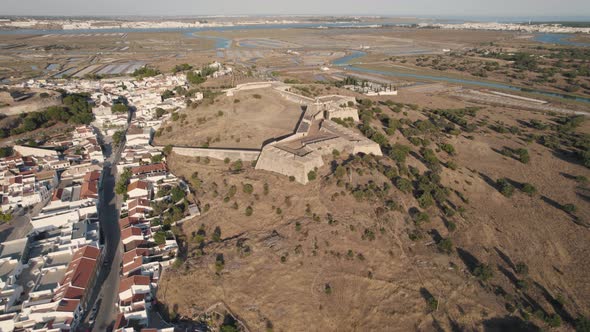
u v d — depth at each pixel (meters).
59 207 123.81
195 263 97.62
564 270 97.88
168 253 102.50
